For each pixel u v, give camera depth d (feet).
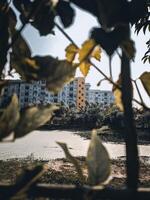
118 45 2.06
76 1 2.01
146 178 31.73
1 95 2.07
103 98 439.63
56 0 2.09
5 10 2.38
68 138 111.45
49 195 1.92
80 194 1.92
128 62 2.20
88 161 2.08
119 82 2.55
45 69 2.10
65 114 196.54
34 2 2.18
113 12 1.90
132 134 2.11
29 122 1.85
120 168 40.27
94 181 2.04
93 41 2.21
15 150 69.82
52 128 182.29
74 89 365.20
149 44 16.01
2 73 2.19
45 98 306.14
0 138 1.79
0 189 1.82
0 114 1.98
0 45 2.24
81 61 2.14
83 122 189.06
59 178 30.42
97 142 2.14
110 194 1.94
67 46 2.48
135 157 2.07
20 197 1.81
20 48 2.27
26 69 2.13
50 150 71.72
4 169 34.47
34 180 1.87
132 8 2.34
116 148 77.97
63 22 2.13
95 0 1.98
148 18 10.61
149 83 2.47
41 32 2.29
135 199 1.91
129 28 2.07
